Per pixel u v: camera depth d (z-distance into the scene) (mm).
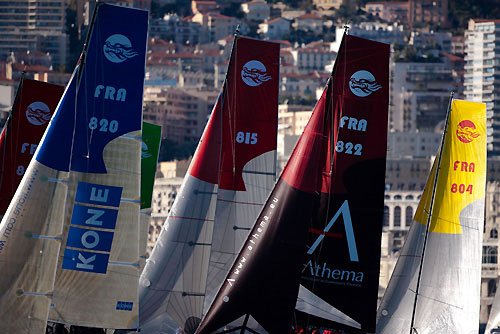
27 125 125750
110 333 120375
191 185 127062
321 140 122438
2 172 125000
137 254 111750
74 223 110125
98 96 110625
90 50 110688
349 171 124188
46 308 107688
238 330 119000
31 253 107938
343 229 124125
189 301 125688
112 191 110938
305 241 120812
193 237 126375
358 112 124375
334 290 124062
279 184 121625
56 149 109250
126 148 111312
